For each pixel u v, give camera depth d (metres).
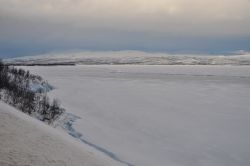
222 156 23.14
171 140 27.12
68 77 107.88
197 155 23.20
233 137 28.64
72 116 34.06
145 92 66.62
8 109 13.19
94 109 41.91
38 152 8.46
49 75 115.75
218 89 74.75
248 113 41.22
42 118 28.17
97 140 24.88
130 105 47.22
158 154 22.86
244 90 72.38
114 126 31.58
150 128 31.56
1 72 45.69
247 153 23.94
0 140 8.48
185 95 61.94
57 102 40.78
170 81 99.50
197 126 33.12
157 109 43.84
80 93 60.62
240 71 178.00
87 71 160.25
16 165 7.08
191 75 135.75
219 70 195.00
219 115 39.75
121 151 22.31
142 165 19.64
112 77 115.25
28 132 10.23
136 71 171.75
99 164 9.80
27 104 29.86
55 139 10.63
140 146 24.62
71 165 8.37
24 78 54.22
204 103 50.72
